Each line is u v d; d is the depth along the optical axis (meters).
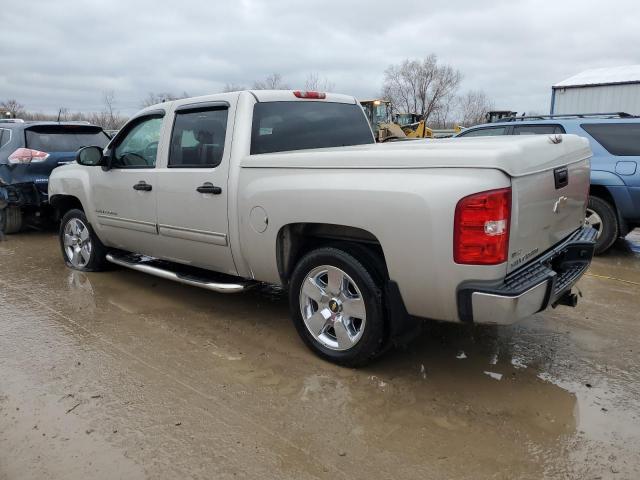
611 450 2.75
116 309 4.88
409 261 3.10
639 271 6.09
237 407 3.17
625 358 3.81
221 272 4.41
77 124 8.62
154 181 4.65
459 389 3.38
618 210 6.52
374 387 3.40
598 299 5.08
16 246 7.72
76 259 6.24
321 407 3.17
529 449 2.76
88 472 2.60
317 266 3.64
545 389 3.38
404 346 4.02
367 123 5.15
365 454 2.73
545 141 3.37
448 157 2.95
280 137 4.25
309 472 2.59
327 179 3.41
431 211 2.96
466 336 4.20
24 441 2.85
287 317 4.66
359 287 3.43
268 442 2.83
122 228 5.23
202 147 4.29
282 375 3.57
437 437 2.87
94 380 3.51
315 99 4.66
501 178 2.85
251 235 3.91
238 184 3.94
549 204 3.34
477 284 2.94
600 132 6.62
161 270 4.87
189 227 4.40
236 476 2.57
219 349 3.99
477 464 2.64
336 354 3.65
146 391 3.36
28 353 3.93
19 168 7.87
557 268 3.68
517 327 4.39
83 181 5.62
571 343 4.07
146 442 2.83
